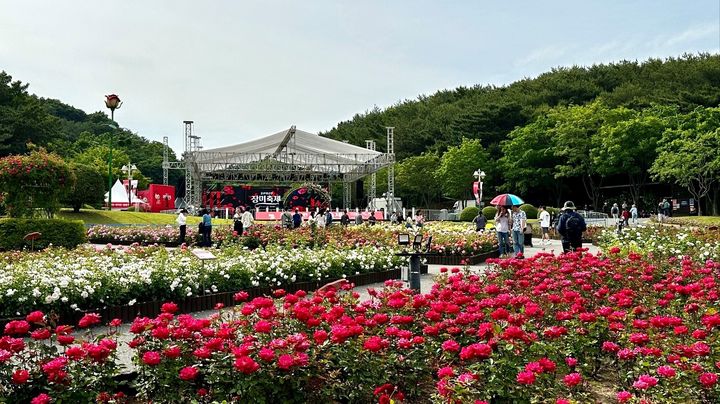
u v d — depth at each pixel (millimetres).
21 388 3725
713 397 3602
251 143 33031
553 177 52125
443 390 3291
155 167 81562
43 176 17453
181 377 3572
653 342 4223
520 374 3307
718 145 35844
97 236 21875
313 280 10055
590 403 3906
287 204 38969
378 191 64438
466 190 56531
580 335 4508
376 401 3961
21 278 7145
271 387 3666
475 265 14508
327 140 33812
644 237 13352
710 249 10000
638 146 44031
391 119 83688
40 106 49688
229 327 4133
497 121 59312
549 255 8664
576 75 71688
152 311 7824
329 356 3908
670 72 61406
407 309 4832
